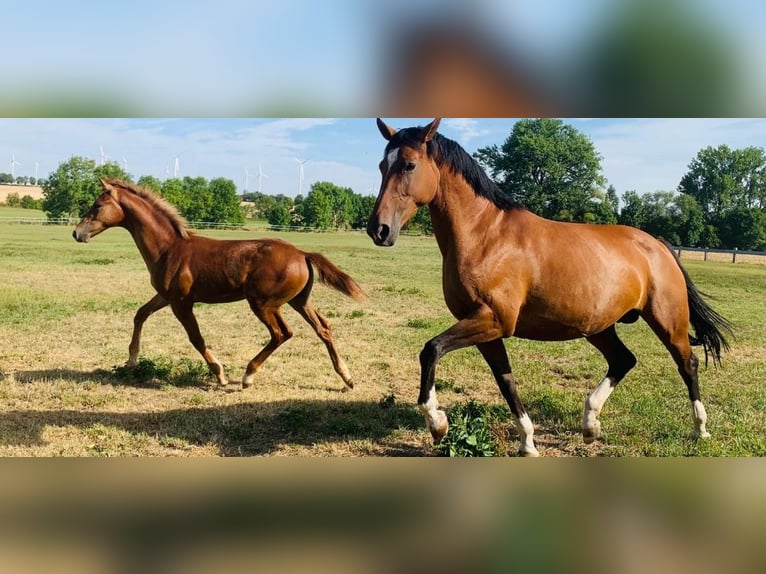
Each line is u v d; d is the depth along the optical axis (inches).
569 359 296.0
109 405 212.4
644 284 172.9
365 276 668.7
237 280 238.2
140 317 254.5
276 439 184.7
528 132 1102.4
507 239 155.2
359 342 328.8
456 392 237.0
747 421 195.3
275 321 241.9
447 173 155.6
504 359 166.9
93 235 249.8
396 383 251.4
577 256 158.1
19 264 663.8
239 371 264.7
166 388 236.1
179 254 241.9
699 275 716.7
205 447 175.9
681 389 236.4
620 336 356.2
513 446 177.5
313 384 247.0
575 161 1104.2
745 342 335.9
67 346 299.9
